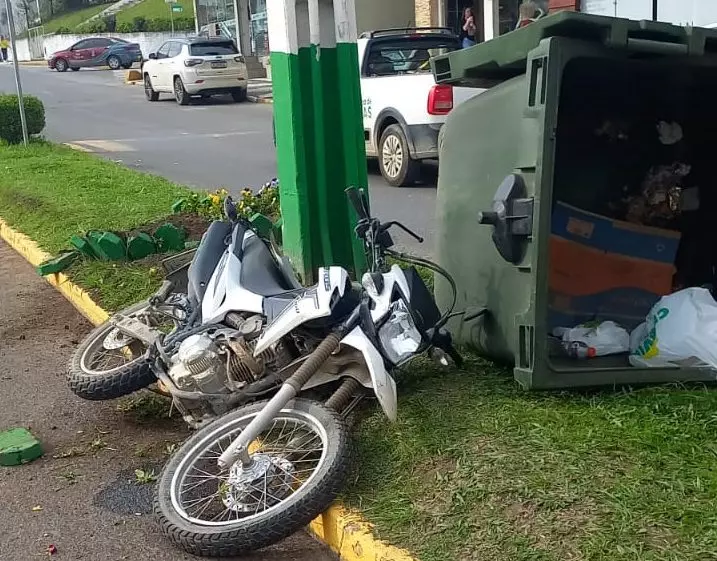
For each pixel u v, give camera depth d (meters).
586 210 5.38
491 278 4.60
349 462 3.67
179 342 4.42
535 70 3.99
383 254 4.59
